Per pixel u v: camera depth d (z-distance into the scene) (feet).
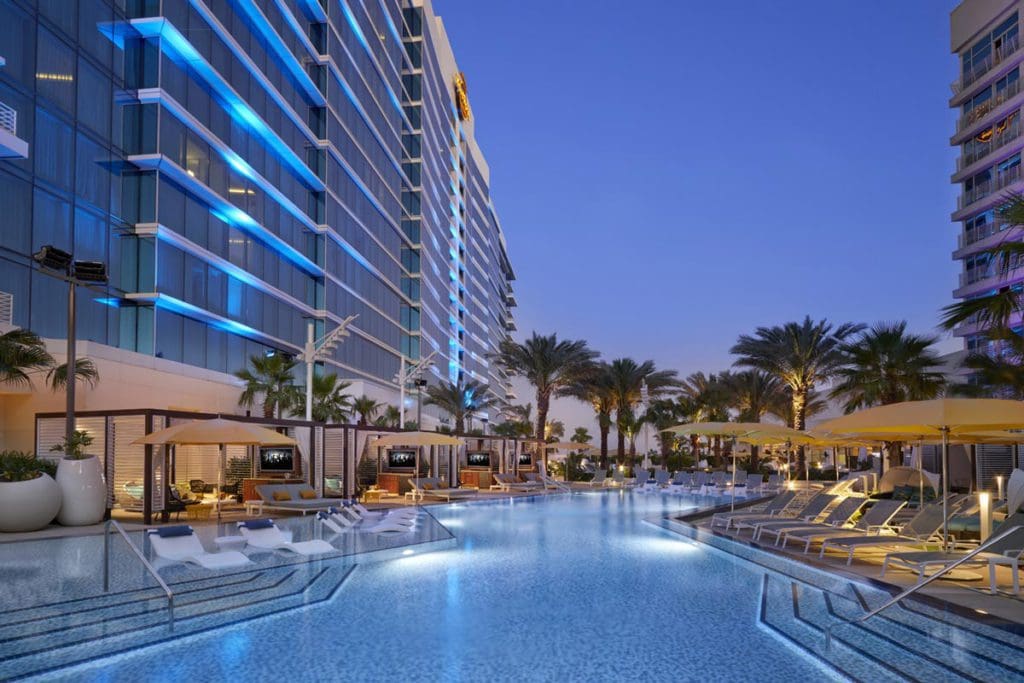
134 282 96.32
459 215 318.45
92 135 90.48
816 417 171.94
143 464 62.39
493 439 143.43
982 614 27.17
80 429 64.80
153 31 98.48
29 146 79.77
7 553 43.06
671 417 200.64
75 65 87.81
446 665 22.02
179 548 38.09
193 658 22.61
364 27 173.06
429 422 195.11
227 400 101.45
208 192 107.24
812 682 20.48
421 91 226.38
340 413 110.52
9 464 54.13
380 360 182.09
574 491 120.16
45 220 81.92
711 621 27.48
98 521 57.31
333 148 148.77
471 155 355.56
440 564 41.01
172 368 90.27
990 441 55.72
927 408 35.27
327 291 144.15
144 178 97.76
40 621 26.58
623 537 54.44
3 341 59.57
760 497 103.50
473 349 346.74
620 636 25.32
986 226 150.82
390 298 193.26
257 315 123.03
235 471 93.76
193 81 106.52
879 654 22.63
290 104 135.54
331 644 24.18
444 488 97.81
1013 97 146.10
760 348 137.59
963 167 161.38
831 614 28.19
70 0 87.35
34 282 79.97
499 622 27.27
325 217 144.56
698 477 122.42
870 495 71.46
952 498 50.01
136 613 27.84
